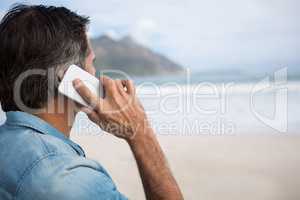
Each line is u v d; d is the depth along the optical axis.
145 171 1.14
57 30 1.07
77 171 0.97
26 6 1.12
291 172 5.09
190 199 4.38
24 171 0.97
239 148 6.32
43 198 0.94
